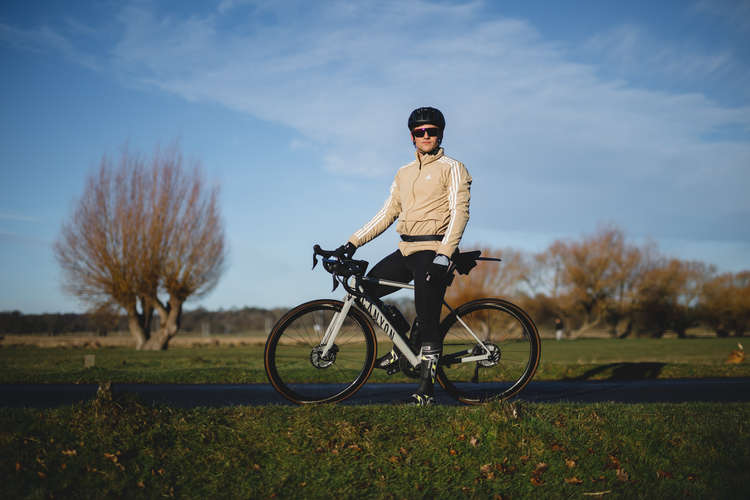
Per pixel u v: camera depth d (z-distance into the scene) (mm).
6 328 35000
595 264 51656
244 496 2529
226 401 4645
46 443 2795
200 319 45156
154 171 24656
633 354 19141
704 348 24875
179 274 24734
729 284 53281
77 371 7562
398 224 3828
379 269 3857
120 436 2871
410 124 3738
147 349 24578
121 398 3141
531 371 4031
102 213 24234
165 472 2664
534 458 2857
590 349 23844
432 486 2658
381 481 2680
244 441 2932
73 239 24219
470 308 4000
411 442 2975
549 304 54219
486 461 2842
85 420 2979
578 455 2896
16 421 2994
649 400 4781
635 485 2689
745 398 4922
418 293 3686
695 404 3877
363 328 3805
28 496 2436
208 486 2596
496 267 40312
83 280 24312
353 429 3049
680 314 53062
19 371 7668
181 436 2934
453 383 3965
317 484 2648
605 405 3791
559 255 53250
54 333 35969
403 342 3816
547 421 3219
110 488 2525
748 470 2766
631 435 3096
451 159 3748
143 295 24469
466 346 3996
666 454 2930
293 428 3053
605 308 52844
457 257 3736
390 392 5316
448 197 3707
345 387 3783
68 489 2520
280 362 3670
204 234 24984
